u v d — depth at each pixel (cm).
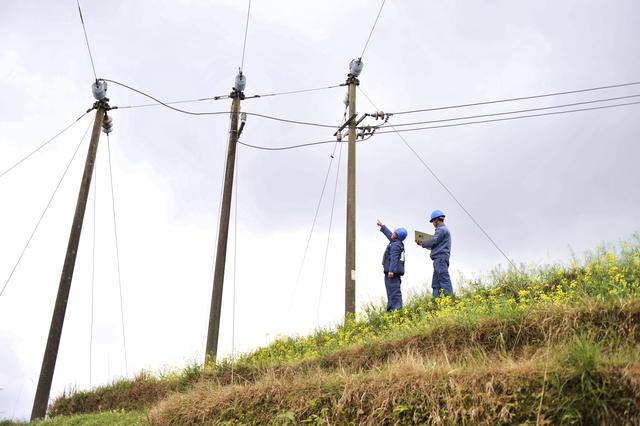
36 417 1270
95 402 1261
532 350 701
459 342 799
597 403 481
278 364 1014
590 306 707
